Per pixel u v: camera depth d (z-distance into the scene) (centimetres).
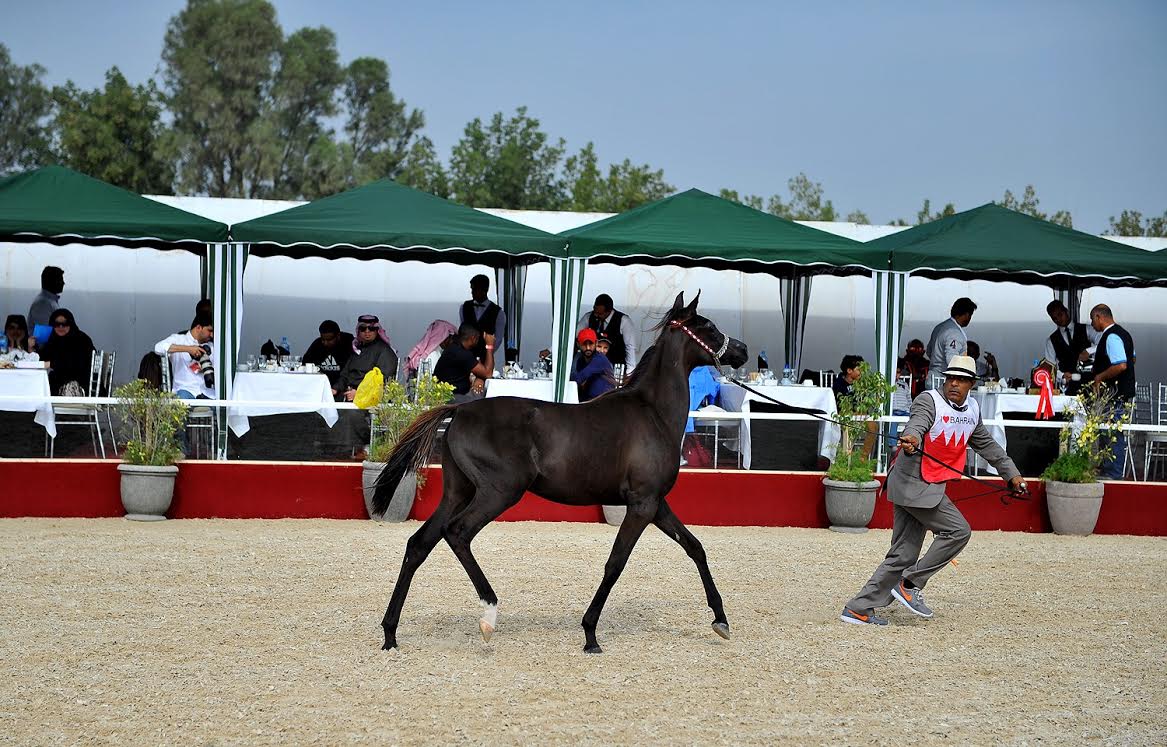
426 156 6044
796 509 1287
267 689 633
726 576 996
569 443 733
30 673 657
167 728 568
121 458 1223
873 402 1255
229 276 1361
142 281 1816
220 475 1216
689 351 775
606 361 1366
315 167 5881
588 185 5469
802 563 1066
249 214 1789
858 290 1956
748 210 1571
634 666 701
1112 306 1986
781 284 1905
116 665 676
